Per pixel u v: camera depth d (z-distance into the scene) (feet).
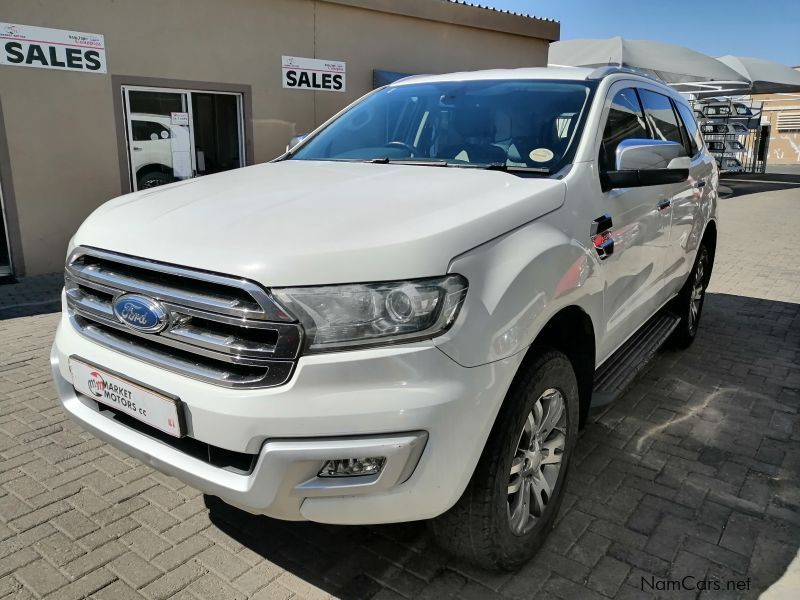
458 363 6.23
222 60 27.40
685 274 14.56
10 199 23.38
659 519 9.21
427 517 6.41
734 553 8.48
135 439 7.20
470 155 9.91
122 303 6.94
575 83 10.68
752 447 11.39
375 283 6.04
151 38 25.30
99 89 24.45
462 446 6.31
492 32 37.63
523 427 7.27
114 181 25.46
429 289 6.14
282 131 30.04
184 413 6.48
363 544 8.63
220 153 28.78
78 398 8.00
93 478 10.12
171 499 9.61
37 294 21.59
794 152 112.16
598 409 10.14
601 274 8.90
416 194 7.50
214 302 6.24
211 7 26.63
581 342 9.09
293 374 6.03
